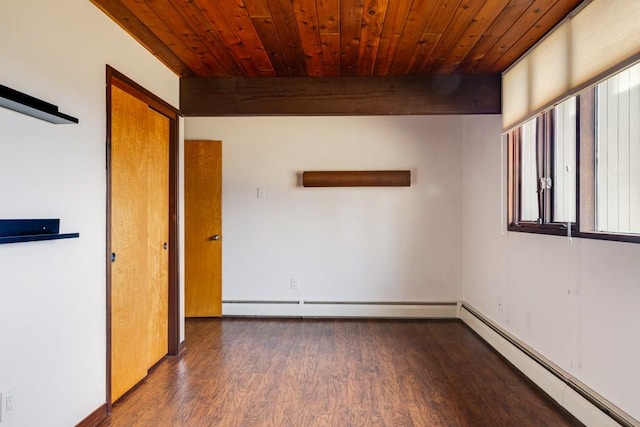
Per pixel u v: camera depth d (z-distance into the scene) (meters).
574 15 2.24
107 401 2.33
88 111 2.16
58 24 1.93
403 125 4.56
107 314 2.32
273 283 4.62
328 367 3.08
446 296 4.54
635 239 1.85
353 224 4.58
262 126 4.62
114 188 2.52
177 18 2.38
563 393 2.39
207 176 4.59
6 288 1.62
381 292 4.57
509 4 2.21
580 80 2.18
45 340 1.84
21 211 1.70
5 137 1.62
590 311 2.20
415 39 2.65
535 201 3.00
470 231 4.24
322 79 3.38
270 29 2.52
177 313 3.35
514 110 3.06
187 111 3.40
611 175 2.12
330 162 4.59
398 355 3.34
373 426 2.23
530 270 2.91
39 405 1.81
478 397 2.57
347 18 2.38
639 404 1.83
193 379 2.87
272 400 2.54
